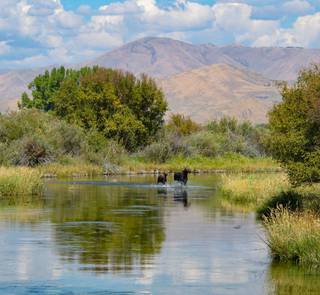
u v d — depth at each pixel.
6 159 95.00
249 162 127.50
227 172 111.44
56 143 104.38
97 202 58.88
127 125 122.50
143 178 94.69
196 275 28.58
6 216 48.06
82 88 124.69
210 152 128.12
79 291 25.66
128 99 126.31
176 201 60.38
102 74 125.56
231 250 34.41
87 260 31.58
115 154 112.38
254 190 61.59
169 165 116.62
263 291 25.95
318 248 30.67
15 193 65.38
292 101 42.41
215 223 44.84
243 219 47.09
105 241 37.09
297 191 51.31
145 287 26.39
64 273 28.77
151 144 124.06
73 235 39.16
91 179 91.38
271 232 33.16
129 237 38.53
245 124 148.38
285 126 41.78
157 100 129.00
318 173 40.25
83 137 110.62
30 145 98.62
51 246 35.28
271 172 109.00
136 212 51.28
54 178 93.19
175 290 25.97
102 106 124.06
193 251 34.12
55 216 48.28
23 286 26.39
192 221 45.88
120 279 27.69
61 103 125.56
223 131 147.88
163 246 35.50
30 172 69.50
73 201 59.59
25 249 34.41
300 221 32.75
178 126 149.75
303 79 42.53
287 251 31.70
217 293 25.61
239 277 28.27
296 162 41.31
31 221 45.41
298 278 28.17
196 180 91.44
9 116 106.88
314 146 41.16
